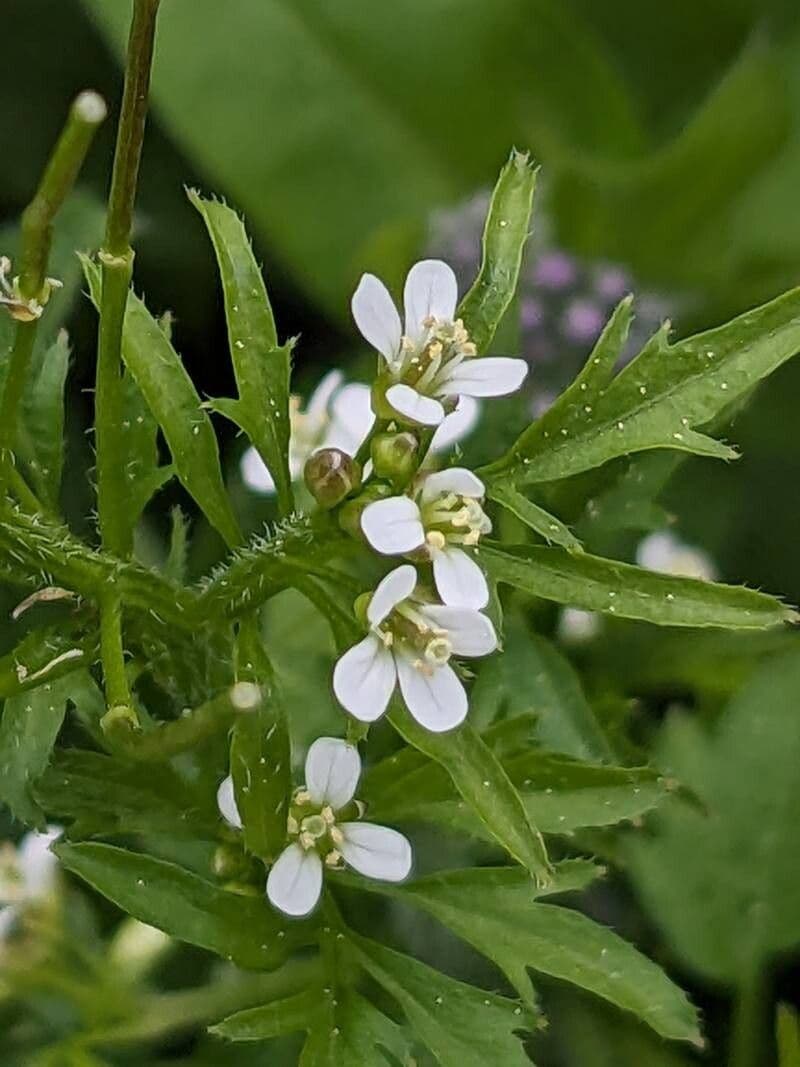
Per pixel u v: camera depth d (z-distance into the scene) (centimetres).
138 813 10
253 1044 13
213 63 16
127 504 10
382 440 10
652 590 10
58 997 13
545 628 12
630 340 15
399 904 13
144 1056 13
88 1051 13
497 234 10
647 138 17
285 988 13
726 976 13
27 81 17
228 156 16
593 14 18
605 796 10
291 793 10
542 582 10
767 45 17
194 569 14
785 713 13
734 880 13
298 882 10
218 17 16
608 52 18
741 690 14
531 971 13
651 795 10
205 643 10
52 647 10
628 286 15
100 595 10
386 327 10
